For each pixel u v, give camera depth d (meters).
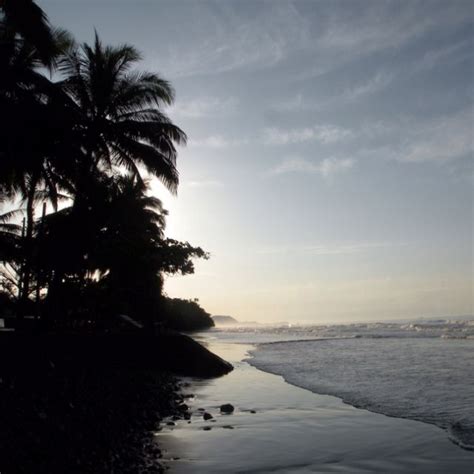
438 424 10.07
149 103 22.80
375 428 9.88
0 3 12.83
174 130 22.22
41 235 23.20
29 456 6.57
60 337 19.20
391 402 12.65
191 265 26.83
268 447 8.59
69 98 20.56
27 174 20.38
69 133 19.33
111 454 7.52
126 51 22.56
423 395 13.57
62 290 24.17
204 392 15.35
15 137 17.27
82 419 9.03
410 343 39.50
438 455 7.96
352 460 7.81
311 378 18.27
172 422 10.54
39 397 9.51
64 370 13.53
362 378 17.66
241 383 17.50
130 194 24.58
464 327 68.06
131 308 30.72
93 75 21.92
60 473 6.33
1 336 18.16
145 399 12.62
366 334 61.06
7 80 16.89
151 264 25.97
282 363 25.08
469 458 7.77
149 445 8.52
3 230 26.98
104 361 19.38
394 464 7.57
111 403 11.02
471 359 24.09
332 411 11.75
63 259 21.38
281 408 12.30
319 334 69.62
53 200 22.84
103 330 24.91
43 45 13.81
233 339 60.00
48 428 7.85
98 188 22.08
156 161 21.72
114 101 22.17
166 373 19.56
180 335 22.03
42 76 18.06
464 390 14.26
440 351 29.75
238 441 8.97
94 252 23.97
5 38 16.89
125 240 25.25
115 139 21.62
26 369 12.11
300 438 9.19
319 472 7.27
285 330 90.62
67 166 19.67
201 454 8.16
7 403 8.46
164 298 38.97
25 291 23.25
